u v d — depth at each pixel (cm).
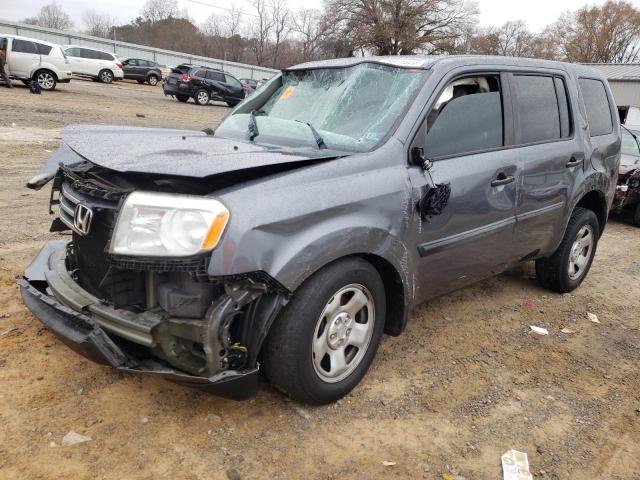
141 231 243
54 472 246
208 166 255
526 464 278
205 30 8288
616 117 545
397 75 358
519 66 419
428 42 5541
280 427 289
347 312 303
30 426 274
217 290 253
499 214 387
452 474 268
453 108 359
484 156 374
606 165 512
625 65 3428
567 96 468
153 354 264
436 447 286
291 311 274
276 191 265
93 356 257
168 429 280
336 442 282
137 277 265
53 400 295
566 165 450
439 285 365
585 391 352
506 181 385
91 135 334
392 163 317
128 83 3588
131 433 275
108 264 271
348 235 283
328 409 308
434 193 328
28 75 2091
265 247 253
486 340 412
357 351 318
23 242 529
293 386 286
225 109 2658
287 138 346
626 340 434
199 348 260
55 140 1171
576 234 493
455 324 435
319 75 401
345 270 290
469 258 374
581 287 548
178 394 309
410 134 328
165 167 250
